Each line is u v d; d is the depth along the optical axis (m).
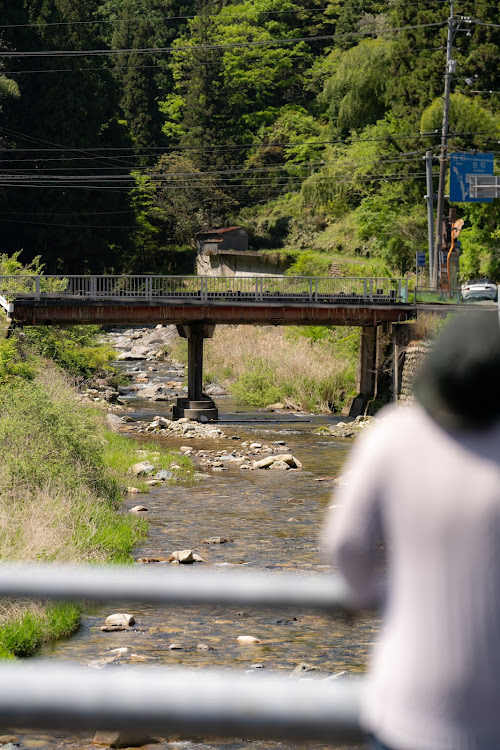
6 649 10.77
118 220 109.88
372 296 46.41
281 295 45.34
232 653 11.45
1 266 47.69
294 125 128.25
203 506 22.78
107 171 107.19
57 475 18.34
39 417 19.97
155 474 26.91
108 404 45.22
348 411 47.00
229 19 150.25
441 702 2.55
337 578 2.83
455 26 84.00
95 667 10.38
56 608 12.30
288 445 35.88
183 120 136.62
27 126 102.06
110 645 11.62
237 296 44.59
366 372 46.53
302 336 59.09
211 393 54.81
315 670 10.53
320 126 129.25
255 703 2.84
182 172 123.19
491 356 2.69
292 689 2.86
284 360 52.75
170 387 56.31
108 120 110.69
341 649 11.77
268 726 2.83
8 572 3.56
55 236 101.81
